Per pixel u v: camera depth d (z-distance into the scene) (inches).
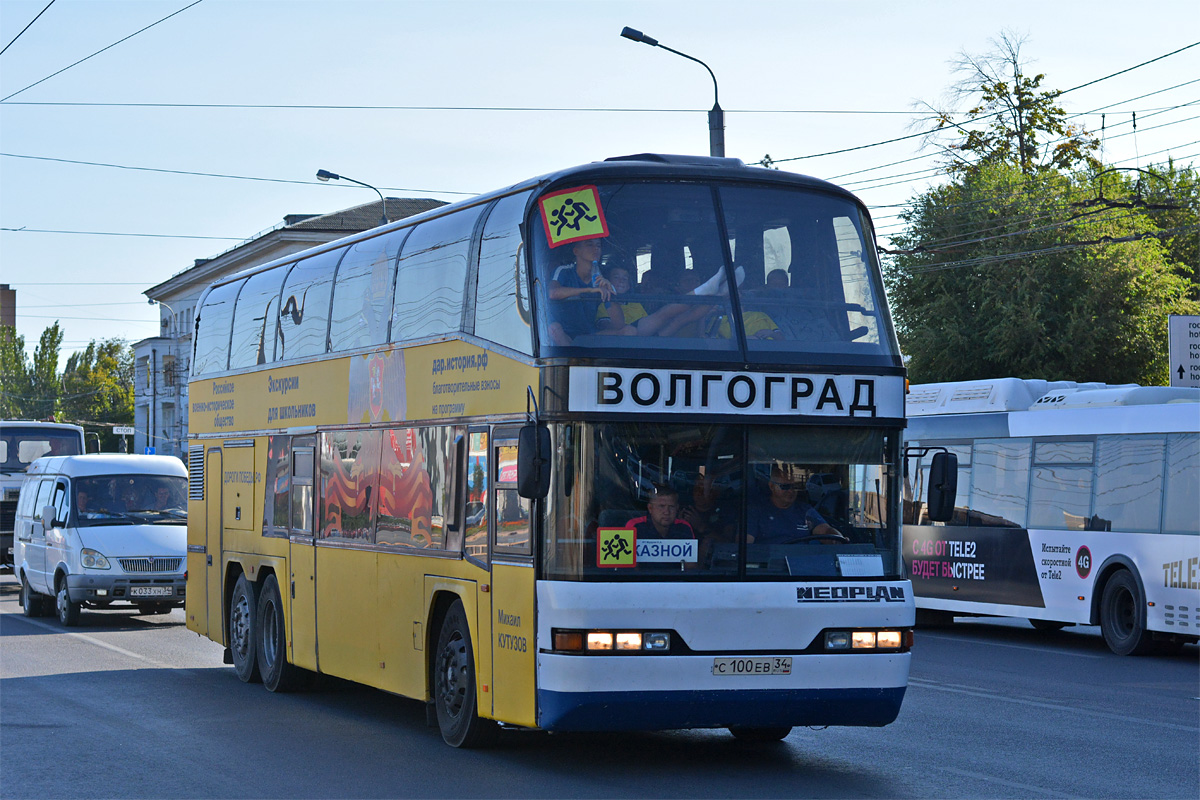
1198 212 2137.1
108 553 855.1
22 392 4365.2
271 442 579.2
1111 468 746.8
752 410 373.1
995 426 835.4
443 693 422.9
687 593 360.2
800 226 394.9
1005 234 1647.4
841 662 369.7
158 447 3432.6
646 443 366.0
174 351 3346.5
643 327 372.2
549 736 446.3
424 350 447.2
